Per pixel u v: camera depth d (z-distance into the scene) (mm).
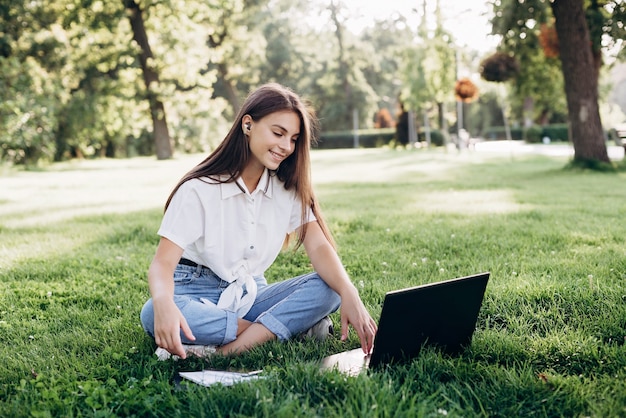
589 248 4484
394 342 2174
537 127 36188
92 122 24609
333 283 2502
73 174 17219
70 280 3963
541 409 1880
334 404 1832
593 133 13094
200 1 25812
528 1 12672
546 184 10391
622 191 8875
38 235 5898
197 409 1831
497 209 6902
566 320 2826
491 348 2410
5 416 1913
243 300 2531
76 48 24359
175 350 2162
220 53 31250
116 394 1973
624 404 1875
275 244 2609
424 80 25859
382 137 38906
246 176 2482
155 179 14539
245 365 2314
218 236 2449
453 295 2281
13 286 3848
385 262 4137
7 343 2787
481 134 53281
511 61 16328
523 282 3414
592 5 13352
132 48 24766
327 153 30516
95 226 6336
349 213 6793
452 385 2006
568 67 13016
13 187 12758
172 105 27297
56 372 2312
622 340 2521
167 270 2316
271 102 2352
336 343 2582
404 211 6984
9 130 19531
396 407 1792
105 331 2850
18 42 21969
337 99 44281
